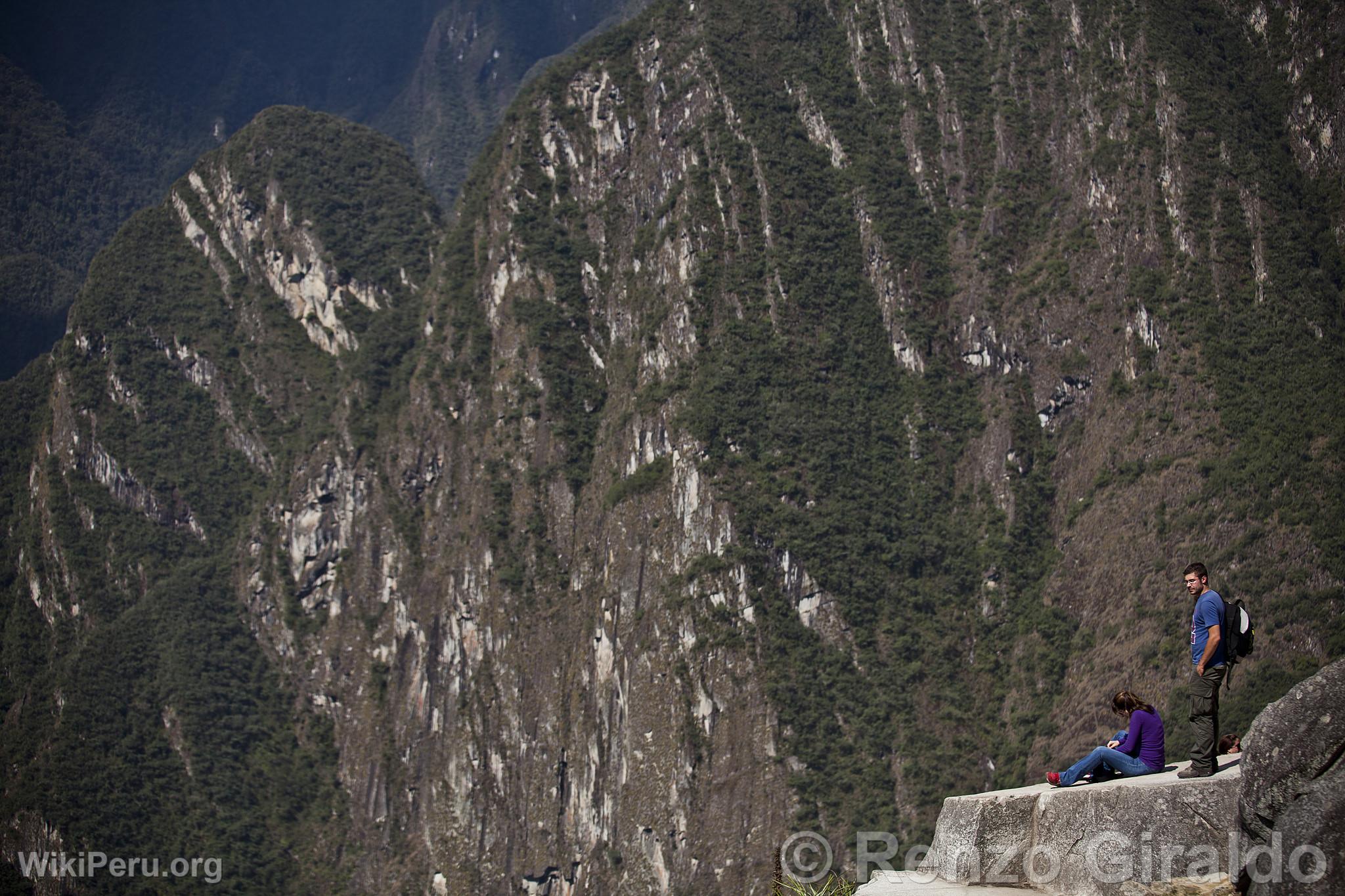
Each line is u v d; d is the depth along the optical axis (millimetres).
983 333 153625
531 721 161875
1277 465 122688
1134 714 20047
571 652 159875
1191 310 139000
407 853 169625
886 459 152750
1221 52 156000
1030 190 159875
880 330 158875
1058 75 162875
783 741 139875
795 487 149875
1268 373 132375
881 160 166000
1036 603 137375
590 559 160875
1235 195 142750
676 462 154000
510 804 162000
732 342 156875
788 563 147125
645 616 152375
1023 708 131000
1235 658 18938
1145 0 157125
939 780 131875
